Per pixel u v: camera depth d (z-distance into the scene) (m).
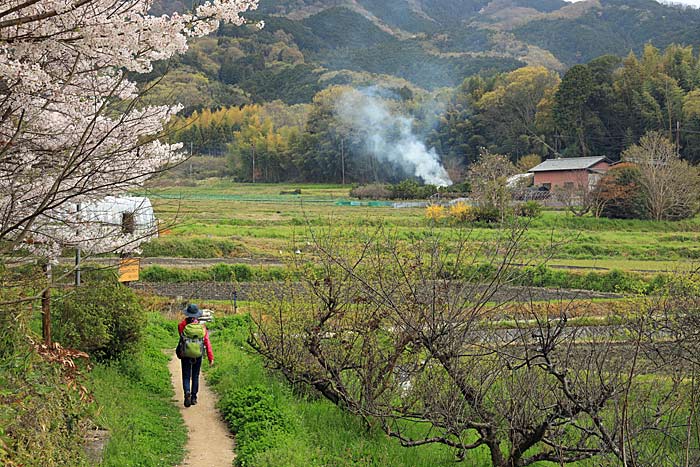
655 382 9.16
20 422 6.66
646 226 54.62
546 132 96.62
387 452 9.76
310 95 139.88
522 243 9.95
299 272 12.00
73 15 6.08
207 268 33.41
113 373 12.05
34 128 7.02
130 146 7.68
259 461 8.49
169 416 11.03
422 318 9.47
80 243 8.20
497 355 8.94
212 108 114.25
